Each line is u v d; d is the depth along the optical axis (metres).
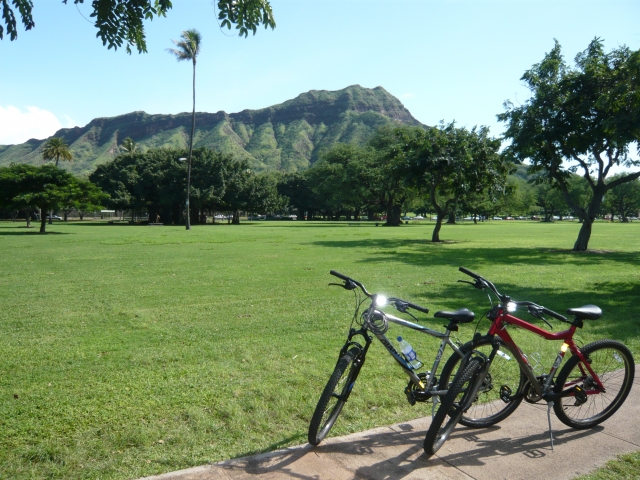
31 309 9.11
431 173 27.81
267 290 11.27
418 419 4.33
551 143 22.11
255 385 5.12
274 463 3.56
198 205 73.75
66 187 38.50
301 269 15.18
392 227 58.66
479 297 10.32
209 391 4.96
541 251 22.52
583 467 3.58
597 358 4.28
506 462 3.65
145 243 26.67
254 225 66.31
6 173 38.16
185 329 7.59
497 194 28.47
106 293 10.86
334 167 76.50
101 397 4.80
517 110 22.39
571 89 20.52
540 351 6.30
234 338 7.06
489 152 26.86
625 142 18.41
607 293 10.88
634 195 99.69
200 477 3.36
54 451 3.72
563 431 4.18
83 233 38.16
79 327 7.73
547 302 9.79
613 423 4.32
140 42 6.12
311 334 7.29
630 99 18.70
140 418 4.33
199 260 17.89
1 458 3.64
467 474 3.47
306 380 5.29
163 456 3.66
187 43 45.50
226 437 3.99
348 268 15.50
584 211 22.88
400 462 3.62
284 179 107.44
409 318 8.29
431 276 13.66
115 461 3.60
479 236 37.03
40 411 4.46
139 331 7.47
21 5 5.45
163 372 5.57
